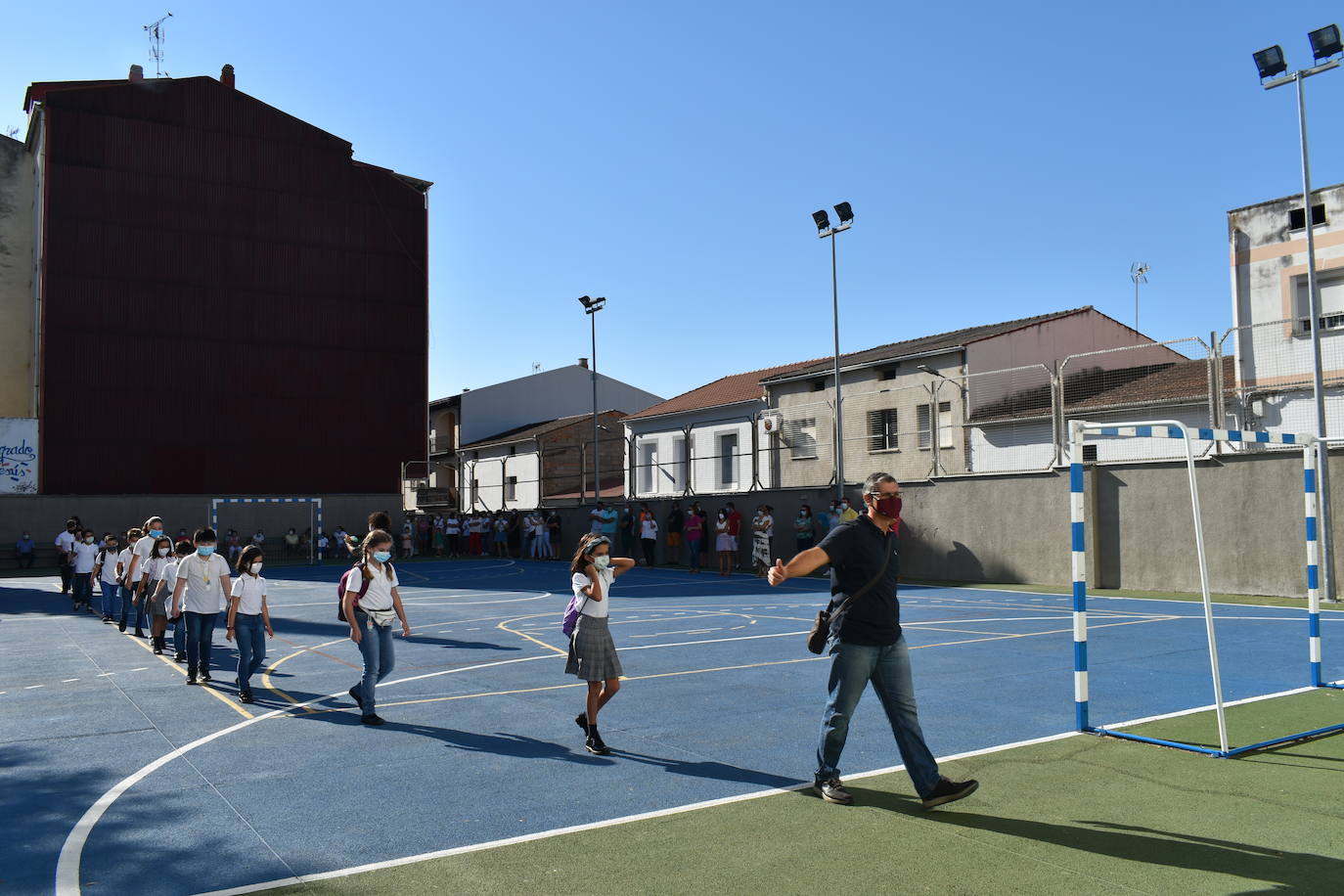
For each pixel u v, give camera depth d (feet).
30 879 16.17
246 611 32.32
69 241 123.85
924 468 87.66
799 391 111.04
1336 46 55.72
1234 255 76.13
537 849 17.29
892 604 19.69
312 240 139.95
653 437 135.95
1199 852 16.74
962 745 24.38
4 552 117.91
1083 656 25.76
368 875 16.11
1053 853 16.76
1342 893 14.84
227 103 135.33
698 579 88.02
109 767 23.68
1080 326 101.35
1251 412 72.23
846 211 83.25
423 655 42.16
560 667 38.63
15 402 135.74
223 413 132.16
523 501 158.71
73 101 124.98
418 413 145.48
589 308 119.65
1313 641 31.65
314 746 25.59
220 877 16.16
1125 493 69.00
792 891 15.17
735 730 26.78
